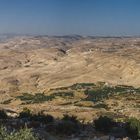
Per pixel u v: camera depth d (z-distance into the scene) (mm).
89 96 149000
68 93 155000
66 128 35625
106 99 140000
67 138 33750
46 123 39562
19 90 193625
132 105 120500
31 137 23031
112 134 37094
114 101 132000
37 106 110562
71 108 104125
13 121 37156
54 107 106938
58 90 169500
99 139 32969
